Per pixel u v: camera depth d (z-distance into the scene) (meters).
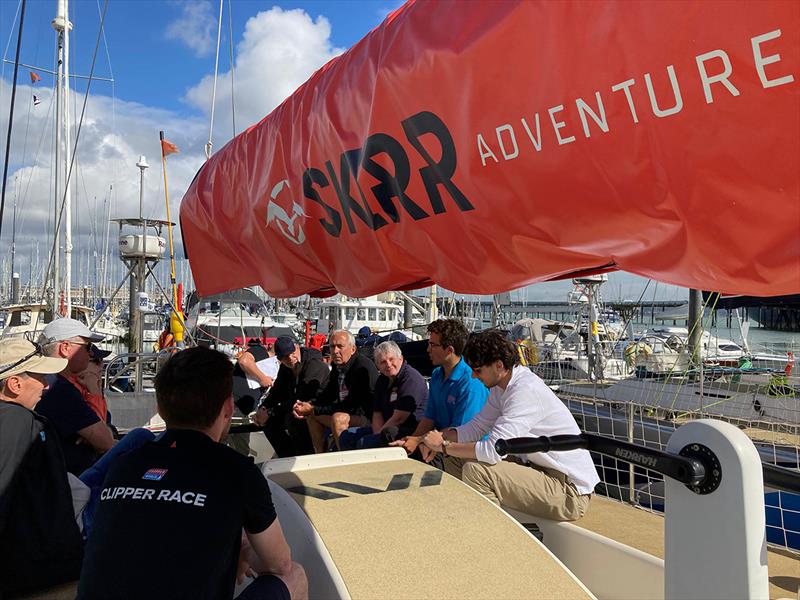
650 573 2.35
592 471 2.95
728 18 1.00
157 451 1.78
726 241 1.08
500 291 1.58
